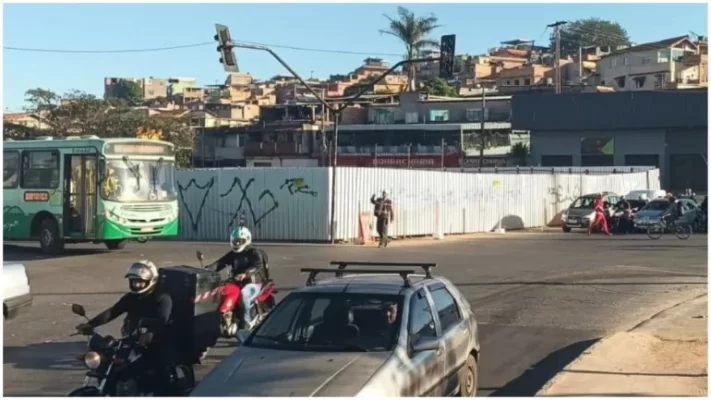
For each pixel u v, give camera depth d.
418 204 31.86
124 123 54.44
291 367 6.40
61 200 22.88
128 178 22.72
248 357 6.73
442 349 7.24
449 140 72.50
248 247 11.05
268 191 29.78
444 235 33.22
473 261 22.14
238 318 10.58
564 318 13.48
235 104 104.25
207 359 10.39
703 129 63.28
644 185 50.91
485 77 118.38
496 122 74.38
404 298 7.24
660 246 27.83
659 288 17.08
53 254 23.02
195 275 8.61
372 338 6.84
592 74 98.50
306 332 7.05
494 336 12.02
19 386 9.04
